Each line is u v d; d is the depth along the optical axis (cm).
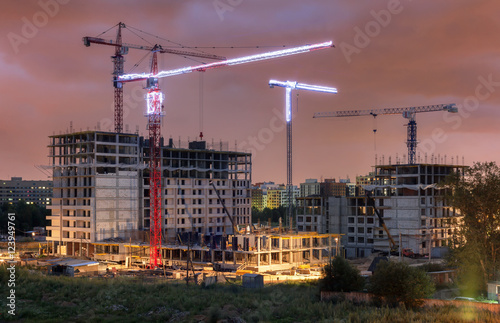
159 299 7581
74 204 19562
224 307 7162
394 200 19850
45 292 8044
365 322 6328
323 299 8025
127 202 19612
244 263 15600
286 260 16900
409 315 6519
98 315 6788
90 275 12725
